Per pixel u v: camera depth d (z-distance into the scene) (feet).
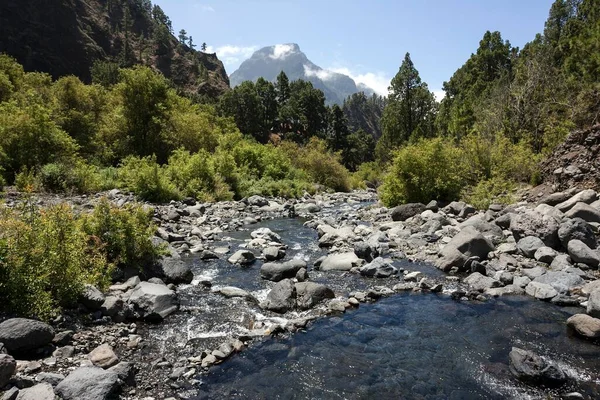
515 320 23.54
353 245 40.01
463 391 17.16
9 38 306.76
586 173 42.65
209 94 395.14
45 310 19.75
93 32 392.06
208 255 36.22
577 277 27.35
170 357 19.24
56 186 55.98
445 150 56.70
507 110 79.10
